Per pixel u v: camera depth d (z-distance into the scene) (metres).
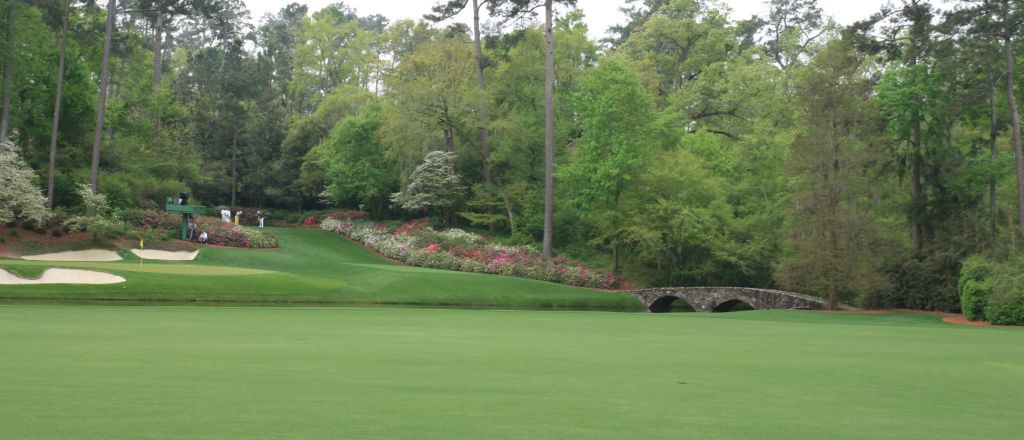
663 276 53.84
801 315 36.59
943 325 31.33
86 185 50.19
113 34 53.72
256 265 51.47
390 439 6.85
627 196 55.59
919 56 43.03
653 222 52.75
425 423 7.65
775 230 52.22
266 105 85.62
